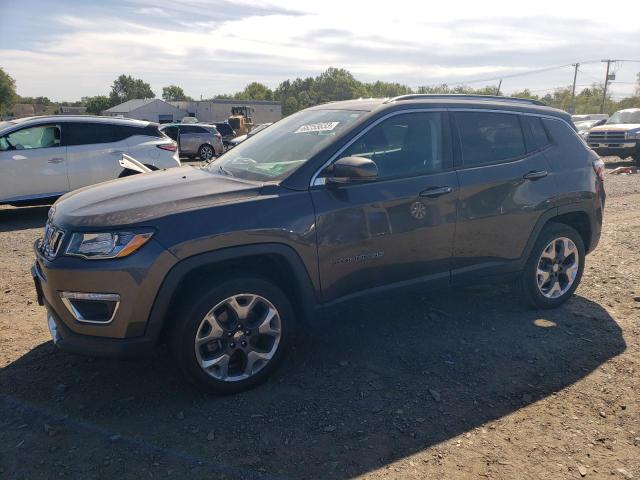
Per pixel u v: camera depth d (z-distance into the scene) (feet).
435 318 15.19
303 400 11.04
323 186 11.70
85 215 10.51
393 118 12.88
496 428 10.17
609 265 20.04
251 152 13.96
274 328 11.43
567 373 12.20
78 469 8.93
